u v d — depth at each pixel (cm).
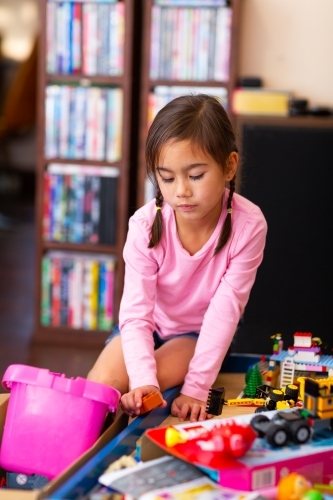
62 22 259
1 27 658
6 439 122
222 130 130
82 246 271
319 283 225
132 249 148
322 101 256
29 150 648
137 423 124
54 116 265
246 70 258
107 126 262
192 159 125
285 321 226
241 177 226
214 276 149
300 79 256
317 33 253
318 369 149
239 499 96
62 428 120
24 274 376
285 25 254
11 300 330
